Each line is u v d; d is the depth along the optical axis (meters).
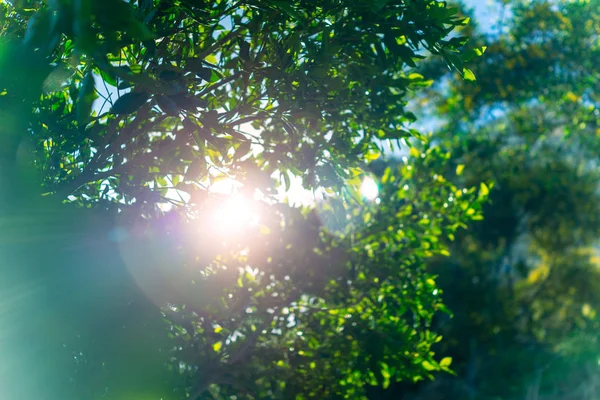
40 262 3.58
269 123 6.68
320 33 5.30
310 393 8.08
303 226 7.80
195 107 4.45
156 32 4.52
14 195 3.05
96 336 4.41
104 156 5.11
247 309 7.89
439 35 4.65
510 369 24.66
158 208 5.45
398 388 22.75
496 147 24.84
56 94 5.22
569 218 24.84
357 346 8.09
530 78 23.59
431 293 8.62
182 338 6.15
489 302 24.14
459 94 24.44
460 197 9.30
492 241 24.84
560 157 25.11
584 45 23.41
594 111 23.83
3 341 3.66
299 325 8.12
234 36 5.20
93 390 4.38
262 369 7.66
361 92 5.97
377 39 5.00
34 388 3.88
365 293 8.36
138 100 4.08
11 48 2.43
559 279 25.42
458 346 24.44
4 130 2.92
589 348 25.05
